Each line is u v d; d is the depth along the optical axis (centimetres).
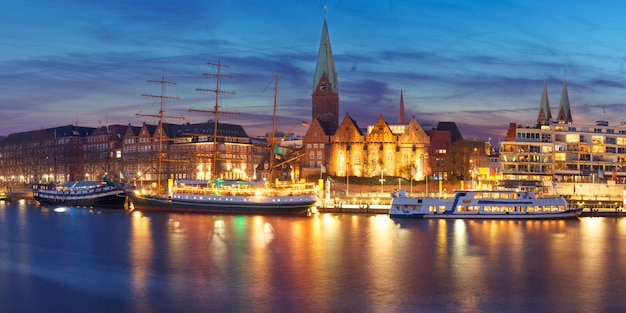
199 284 7262
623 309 6322
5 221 13675
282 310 6244
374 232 11469
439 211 13900
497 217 13738
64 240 10562
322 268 8150
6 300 6575
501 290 7056
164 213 15588
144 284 7256
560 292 6981
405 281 7444
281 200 15088
